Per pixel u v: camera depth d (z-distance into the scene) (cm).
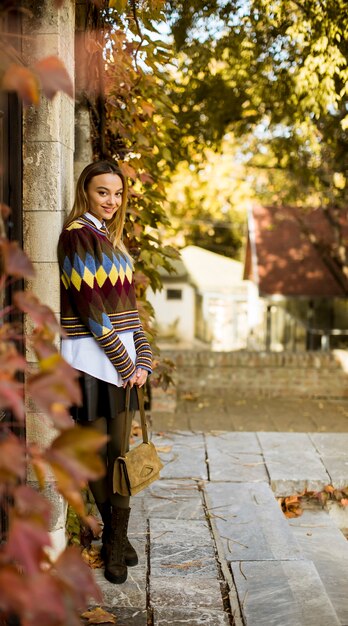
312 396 863
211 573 322
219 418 755
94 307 292
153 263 461
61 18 287
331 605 296
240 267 2734
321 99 605
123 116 446
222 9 670
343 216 1827
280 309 1992
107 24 411
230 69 800
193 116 879
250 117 930
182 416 759
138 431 557
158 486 439
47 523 137
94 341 301
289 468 476
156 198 468
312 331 1614
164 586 310
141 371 310
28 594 122
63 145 305
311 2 570
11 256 150
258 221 1848
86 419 301
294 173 1102
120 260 308
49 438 296
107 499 320
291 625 276
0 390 132
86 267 292
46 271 297
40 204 294
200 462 488
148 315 481
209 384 862
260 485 444
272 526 379
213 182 1418
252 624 277
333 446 531
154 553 343
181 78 830
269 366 861
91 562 332
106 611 288
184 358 857
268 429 716
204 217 2639
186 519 387
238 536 365
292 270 1709
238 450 517
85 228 300
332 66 570
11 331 162
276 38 716
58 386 141
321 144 942
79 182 312
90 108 411
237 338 2672
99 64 405
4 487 138
